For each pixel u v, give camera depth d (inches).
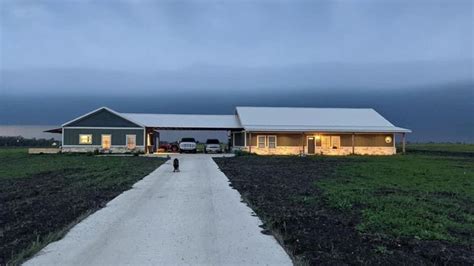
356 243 312.3
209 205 470.0
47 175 870.4
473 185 710.5
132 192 576.7
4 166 1127.0
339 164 1198.3
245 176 816.3
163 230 347.3
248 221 384.5
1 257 270.7
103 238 320.5
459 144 3363.7
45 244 299.7
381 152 1895.9
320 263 263.3
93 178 773.3
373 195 564.1
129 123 1777.8
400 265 263.0
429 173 927.0
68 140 1756.9
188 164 1145.4
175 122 1951.3
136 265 257.4
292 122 1939.0
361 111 2146.9
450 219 414.9
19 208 455.2
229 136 2176.4
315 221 388.5
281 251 289.1
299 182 718.5
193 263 261.9
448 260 276.8
